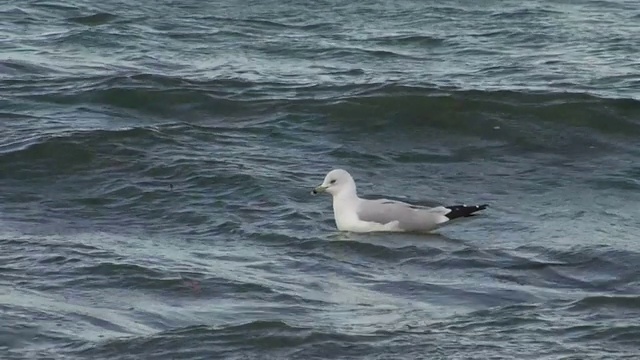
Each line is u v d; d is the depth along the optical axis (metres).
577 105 28.36
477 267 19.98
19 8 38.84
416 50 34.91
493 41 35.75
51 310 17.30
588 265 20.03
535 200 23.92
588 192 24.41
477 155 26.56
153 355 15.80
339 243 21.08
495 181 25.08
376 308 17.89
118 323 16.97
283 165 25.38
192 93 29.41
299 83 30.70
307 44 35.44
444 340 16.41
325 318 17.31
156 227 22.09
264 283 18.86
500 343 16.30
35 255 19.84
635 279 19.42
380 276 19.56
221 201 23.27
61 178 24.48
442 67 32.91
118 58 33.81
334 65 33.19
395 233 21.59
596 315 17.48
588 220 22.64
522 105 28.48
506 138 27.34
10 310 17.17
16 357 15.57
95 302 17.86
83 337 16.36
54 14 38.44
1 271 18.98
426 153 26.59
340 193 21.80
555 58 33.66
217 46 35.31
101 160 25.16
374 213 21.64
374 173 25.42
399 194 24.17
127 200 23.39
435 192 24.36
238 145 26.52
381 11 39.44
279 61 33.69
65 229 21.80
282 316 17.36
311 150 26.52
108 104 29.20
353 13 39.22
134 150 25.64
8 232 21.48
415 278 19.45
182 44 35.50
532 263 20.12
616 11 39.53
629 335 16.58
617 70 32.25
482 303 18.25
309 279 19.30
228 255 20.47
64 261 19.55
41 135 26.09
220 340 16.22
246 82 30.53
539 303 18.11
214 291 18.45
